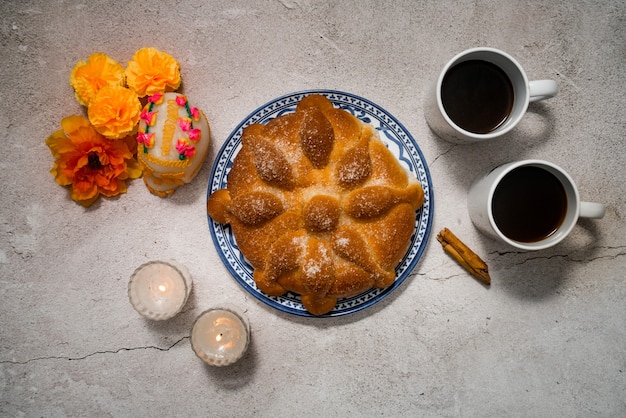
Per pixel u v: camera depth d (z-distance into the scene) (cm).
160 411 57
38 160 57
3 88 56
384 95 56
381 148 49
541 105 57
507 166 49
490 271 57
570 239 57
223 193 51
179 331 57
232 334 54
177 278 55
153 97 51
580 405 57
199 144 52
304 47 56
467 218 56
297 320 56
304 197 47
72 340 57
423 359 57
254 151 48
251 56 56
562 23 57
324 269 46
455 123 52
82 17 56
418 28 56
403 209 48
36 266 57
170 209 56
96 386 57
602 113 57
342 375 57
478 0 56
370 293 53
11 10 55
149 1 56
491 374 57
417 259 52
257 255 48
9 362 57
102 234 57
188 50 56
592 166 57
